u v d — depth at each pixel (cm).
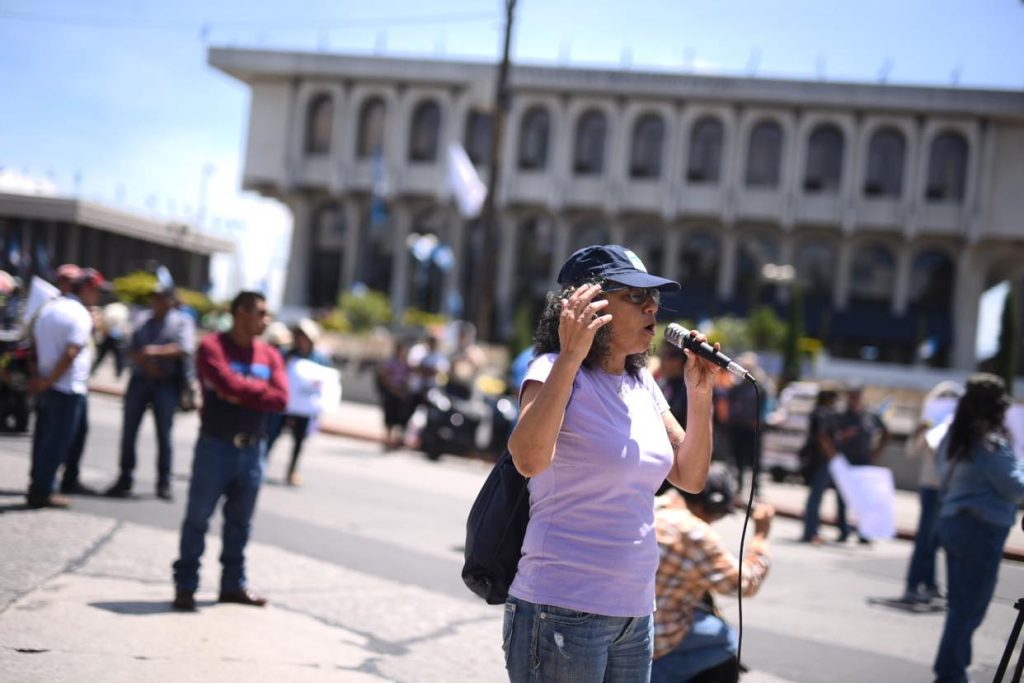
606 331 301
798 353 3334
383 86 5375
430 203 5491
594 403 296
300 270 5603
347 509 1072
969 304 4991
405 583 746
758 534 456
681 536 432
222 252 3406
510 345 2803
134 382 954
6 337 1332
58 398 827
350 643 579
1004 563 892
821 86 4888
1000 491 572
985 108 4762
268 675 498
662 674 431
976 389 588
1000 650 710
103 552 715
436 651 583
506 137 5247
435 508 1148
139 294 2694
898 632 761
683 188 5094
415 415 1909
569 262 315
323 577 738
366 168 5384
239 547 630
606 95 5138
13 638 507
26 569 643
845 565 1067
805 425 2020
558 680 288
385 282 5559
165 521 853
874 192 4978
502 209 5369
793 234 5156
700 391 325
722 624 448
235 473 610
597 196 5172
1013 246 4972
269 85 5538
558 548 291
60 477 1023
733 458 1539
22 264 2522
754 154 5084
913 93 4809
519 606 295
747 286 5197
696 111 5075
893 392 2408
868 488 1041
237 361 613
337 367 3003
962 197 4906
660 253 5316
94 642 516
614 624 292
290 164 5472
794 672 621
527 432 281
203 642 539
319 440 1936
